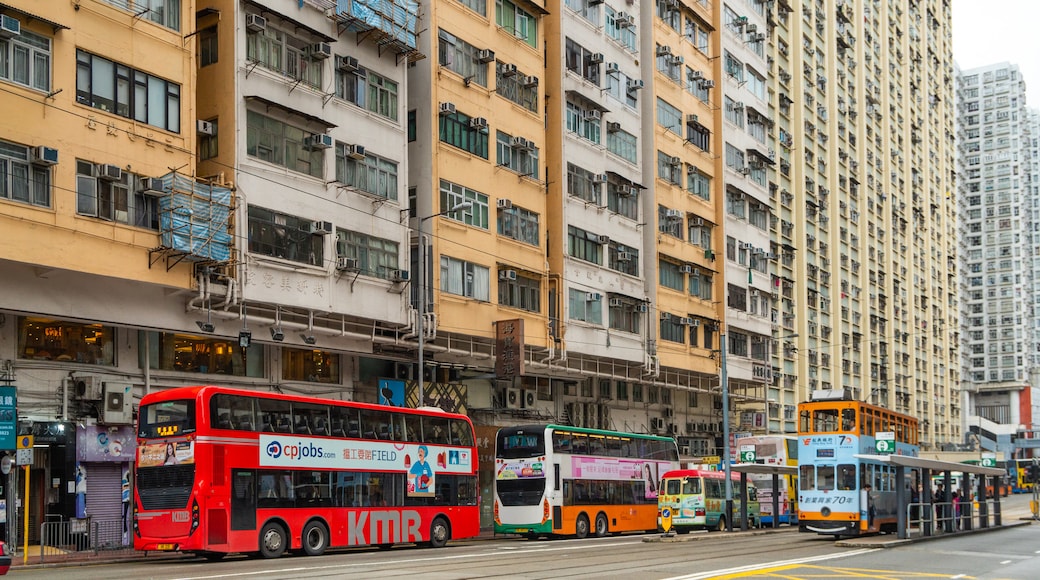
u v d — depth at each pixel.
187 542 21.41
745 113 57.03
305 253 28.84
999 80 141.12
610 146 44.31
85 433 25.33
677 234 48.91
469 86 36.34
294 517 23.67
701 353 49.66
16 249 21.78
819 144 70.81
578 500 33.16
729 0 56.31
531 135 39.53
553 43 41.41
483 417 37.84
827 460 32.16
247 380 29.08
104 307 24.48
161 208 24.88
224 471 22.11
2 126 21.84
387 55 32.75
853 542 28.25
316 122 29.53
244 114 27.45
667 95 49.28
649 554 24.14
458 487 29.31
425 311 33.16
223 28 27.66
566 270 40.16
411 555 23.75
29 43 22.59
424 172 34.16
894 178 85.81
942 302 97.50
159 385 26.94
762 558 23.34
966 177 135.12
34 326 24.42
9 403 22.31
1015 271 136.38
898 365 82.94
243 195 27.02
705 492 37.41
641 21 48.53
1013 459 99.06
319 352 31.66
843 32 77.25
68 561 22.19
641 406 48.03
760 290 56.22
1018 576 20.42
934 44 101.62
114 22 24.55
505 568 19.81
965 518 36.03
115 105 24.39
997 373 135.62
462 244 35.09
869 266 78.12
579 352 40.16
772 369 58.38
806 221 67.62
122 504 26.38
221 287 26.27
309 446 24.42
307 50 29.80
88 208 23.44
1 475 23.95
